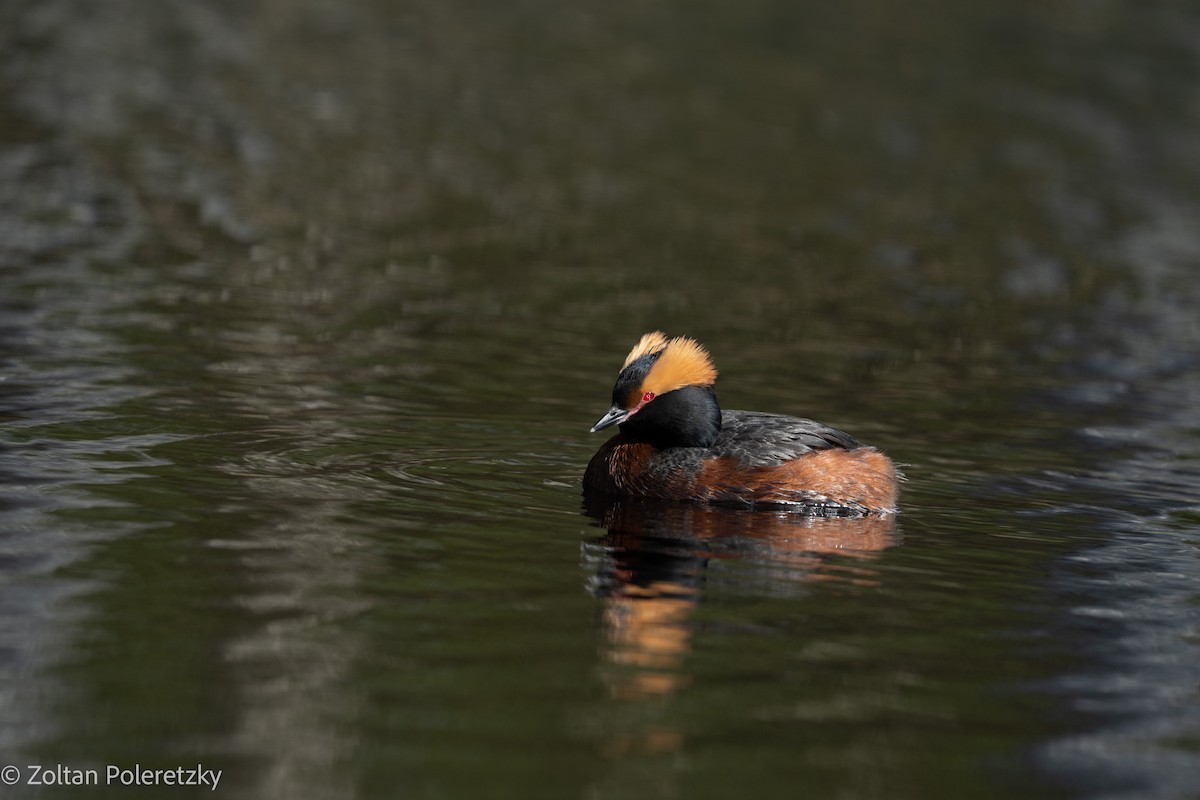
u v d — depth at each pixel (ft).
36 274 66.69
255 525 37.86
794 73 138.92
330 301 67.92
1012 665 31.60
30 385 50.08
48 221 76.64
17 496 38.68
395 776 25.54
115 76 114.01
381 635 31.32
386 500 40.98
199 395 50.70
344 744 26.55
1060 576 37.63
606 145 110.73
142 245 74.38
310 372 55.62
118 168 89.45
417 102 118.01
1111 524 42.75
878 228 94.22
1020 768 26.96
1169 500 45.68
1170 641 33.24
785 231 91.91
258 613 32.04
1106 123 127.85
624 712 28.37
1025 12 173.37
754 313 73.10
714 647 31.83
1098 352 69.00
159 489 40.19
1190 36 165.37
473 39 144.46
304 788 24.99
